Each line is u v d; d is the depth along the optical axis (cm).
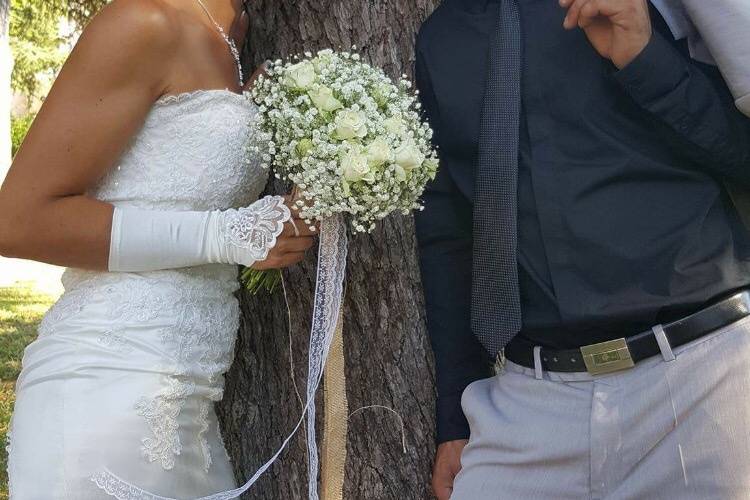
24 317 730
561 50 193
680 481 182
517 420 201
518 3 201
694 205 183
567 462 193
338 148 180
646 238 184
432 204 220
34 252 191
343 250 206
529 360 203
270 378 249
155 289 198
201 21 208
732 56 168
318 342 204
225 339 214
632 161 184
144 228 193
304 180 186
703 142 178
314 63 192
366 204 186
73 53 191
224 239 196
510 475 201
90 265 194
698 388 179
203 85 203
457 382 226
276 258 200
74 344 195
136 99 192
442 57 209
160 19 193
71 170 189
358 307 239
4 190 189
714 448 178
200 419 208
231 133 202
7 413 477
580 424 192
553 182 190
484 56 203
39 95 1652
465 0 209
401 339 239
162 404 195
